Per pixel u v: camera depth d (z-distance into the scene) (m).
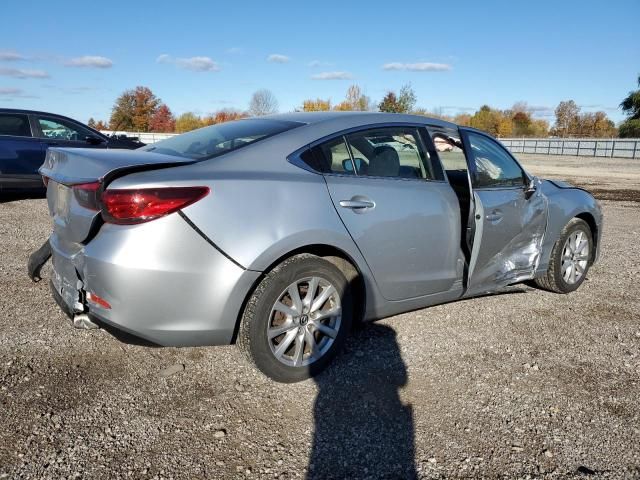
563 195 4.96
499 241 4.23
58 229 3.28
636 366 3.61
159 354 3.61
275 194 3.10
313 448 2.65
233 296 2.95
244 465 2.51
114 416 2.87
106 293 2.82
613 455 2.63
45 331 3.90
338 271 3.34
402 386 3.26
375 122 3.75
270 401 3.07
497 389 3.25
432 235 3.78
